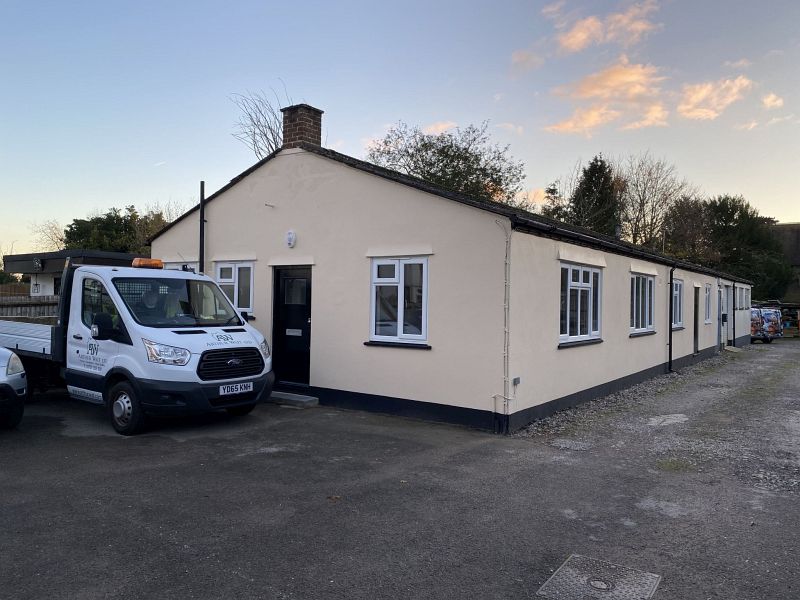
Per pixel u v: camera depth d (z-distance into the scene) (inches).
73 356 355.3
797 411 422.9
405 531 197.2
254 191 462.0
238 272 474.3
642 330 579.5
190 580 161.6
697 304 791.7
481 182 1250.0
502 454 293.7
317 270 421.1
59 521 201.0
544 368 378.6
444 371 358.0
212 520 203.6
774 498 235.6
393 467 268.7
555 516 213.2
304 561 174.2
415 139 1298.0
